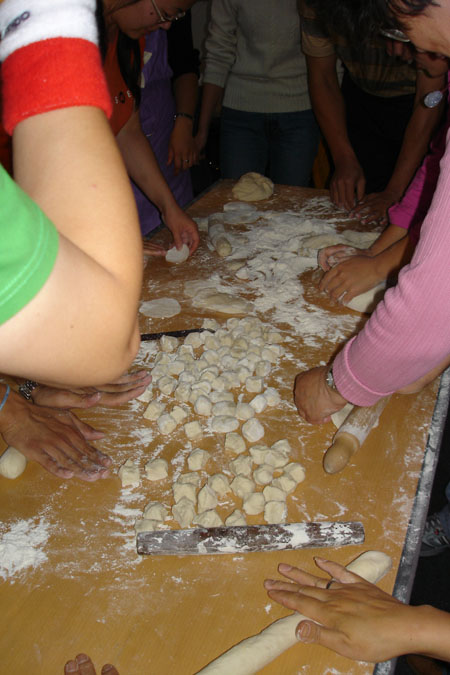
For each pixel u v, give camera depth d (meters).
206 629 0.74
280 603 0.76
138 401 1.12
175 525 0.88
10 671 0.70
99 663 0.71
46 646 0.73
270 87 2.37
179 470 0.97
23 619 0.75
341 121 2.10
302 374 1.10
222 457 1.00
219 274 1.55
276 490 0.91
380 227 1.76
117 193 0.41
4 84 0.40
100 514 0.90
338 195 1.91
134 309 0.42
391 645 0.69
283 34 2.22
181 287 1.50
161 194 1.68
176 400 1.13
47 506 0.91
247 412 1.08
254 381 1.14
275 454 0.97
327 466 0.94
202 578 0.80
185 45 2.23
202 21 4.02
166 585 0.79
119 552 0.84
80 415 1.09
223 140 2.59
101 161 0.41
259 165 2.61
